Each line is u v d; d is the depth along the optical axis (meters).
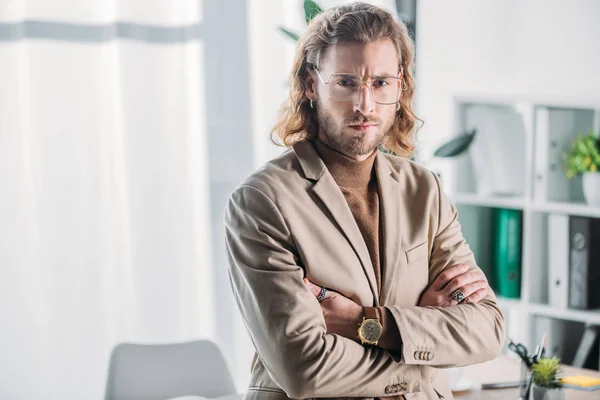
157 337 3.98
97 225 3.84
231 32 4.04
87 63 3.78
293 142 1.84
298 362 1.63
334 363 1.63
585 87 3.68
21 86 3.68
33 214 3.73
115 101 3.84
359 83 1.67
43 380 3.78
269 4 4.10
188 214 4.01
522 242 3.62
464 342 1.75
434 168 4.23
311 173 1.75
